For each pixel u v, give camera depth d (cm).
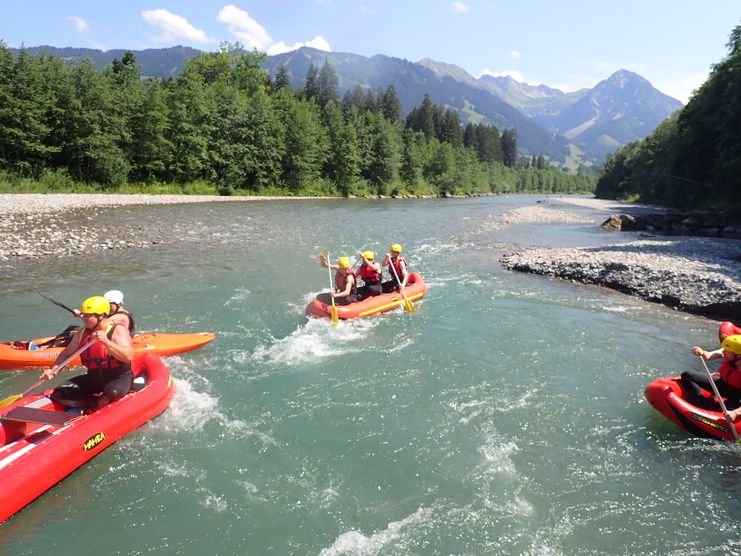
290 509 437
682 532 422
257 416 589
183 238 1747
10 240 1475
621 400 661
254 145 4462
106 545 388
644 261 1442
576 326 949
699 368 770
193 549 388
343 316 925
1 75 2894
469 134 12600
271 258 1490
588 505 453
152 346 731
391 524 423
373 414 601
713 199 3475
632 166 7069
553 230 2633
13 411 455
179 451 512
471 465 508
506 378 715
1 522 402
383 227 2409
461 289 1207
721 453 542
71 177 3241
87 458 481
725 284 1129
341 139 5347
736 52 3581
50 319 869
